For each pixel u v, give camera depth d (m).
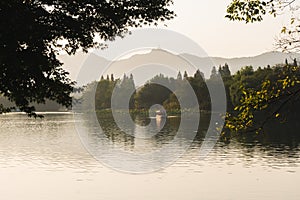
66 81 12.06
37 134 70.12
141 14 12.06
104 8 11.63
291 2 7.75
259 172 31.20
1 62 10.29
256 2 7.96
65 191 25.08
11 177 29.95
